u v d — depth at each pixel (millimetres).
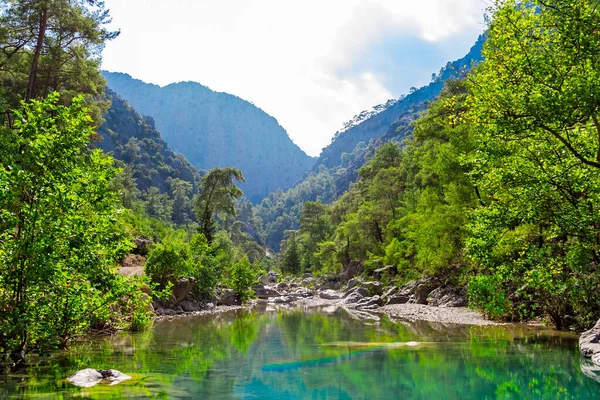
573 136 10961
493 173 11859
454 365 9602
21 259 8375
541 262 12141
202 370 9211
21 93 29578
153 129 196750
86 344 12359
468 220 23125
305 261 89000
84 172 9570
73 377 8023
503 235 12648
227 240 60781
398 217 50094
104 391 7246
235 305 31844
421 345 12438
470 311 21453
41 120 8852
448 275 27750
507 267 12180
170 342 13070
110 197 9789
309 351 11664
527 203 11297
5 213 8086
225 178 47344
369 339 13875
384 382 8195
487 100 10352
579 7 8977
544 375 8594
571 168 10703
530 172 11008
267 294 44656
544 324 15984
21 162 8523
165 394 7172
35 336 9320
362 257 57250
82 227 8875
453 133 25672
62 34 28094
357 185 84375
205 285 26969
